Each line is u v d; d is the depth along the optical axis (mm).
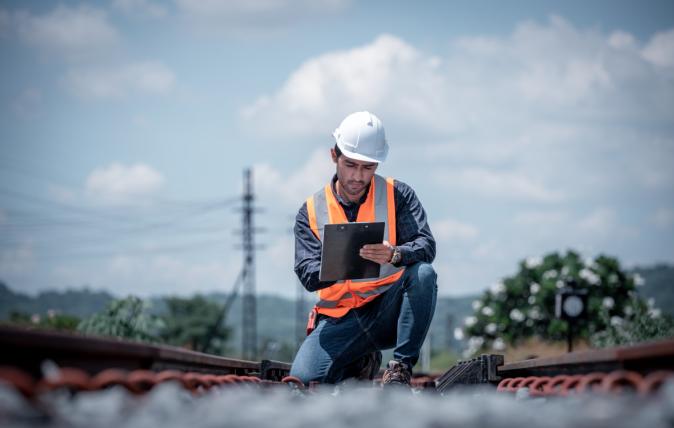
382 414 2838
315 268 5777
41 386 2580
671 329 12766
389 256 5473
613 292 20094
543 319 20609
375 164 5809
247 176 39844
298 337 40156
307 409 2961
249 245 39188
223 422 2545
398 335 5602
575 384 3596
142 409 2648
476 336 21422
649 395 2768
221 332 57750
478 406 2926
